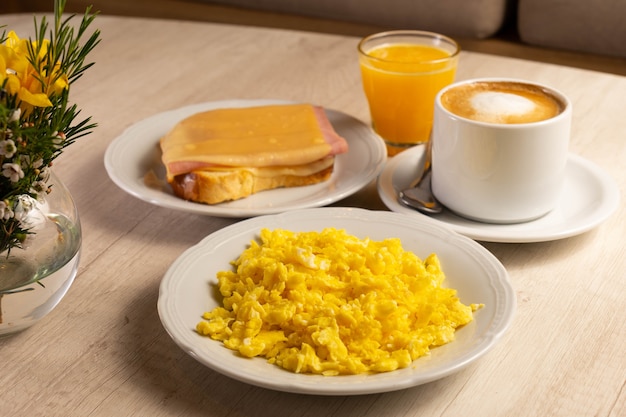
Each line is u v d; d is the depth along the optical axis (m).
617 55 1.70
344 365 0.79
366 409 0.79
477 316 0.83
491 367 0.82
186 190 0.99
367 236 0.92
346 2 1.89
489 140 0.92
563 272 0.91
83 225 0.97
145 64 1.26
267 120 1.07
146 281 0.90
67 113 0.82
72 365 0.83
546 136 0.92
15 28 1.31
